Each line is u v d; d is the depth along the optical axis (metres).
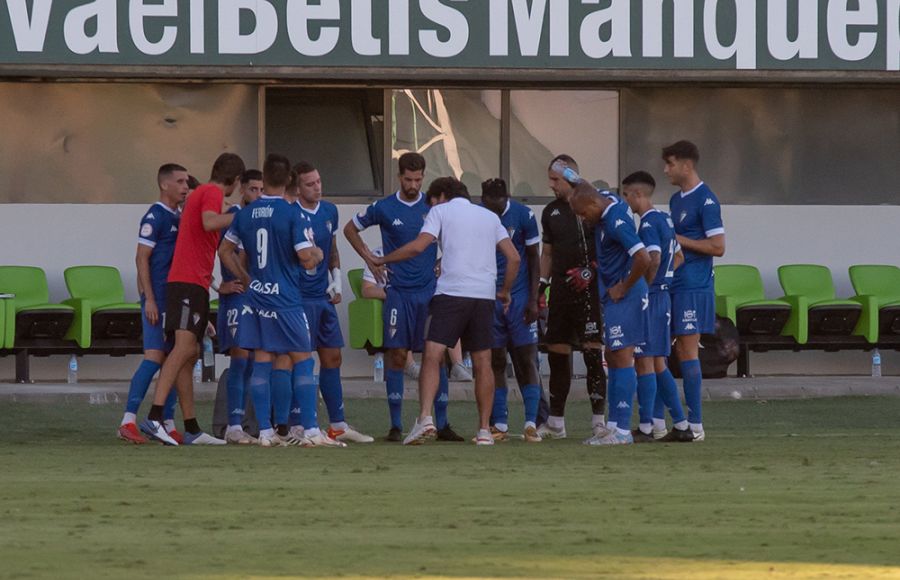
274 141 57.50
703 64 55.25
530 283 36.47
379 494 22.66
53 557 16.20
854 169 60.44
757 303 55.38
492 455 30.52
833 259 60.28
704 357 54.94
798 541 17.55
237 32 53.53
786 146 60.00
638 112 59.00
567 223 36.06
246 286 33.72
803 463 28.30
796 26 55.59
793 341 55.84
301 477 25.52
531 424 36.00
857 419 43.34
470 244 33.62
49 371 55.69
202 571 15.19
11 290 54.16
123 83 57.00
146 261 34.50
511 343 36.50
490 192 36.22
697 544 17.28
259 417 33.69
